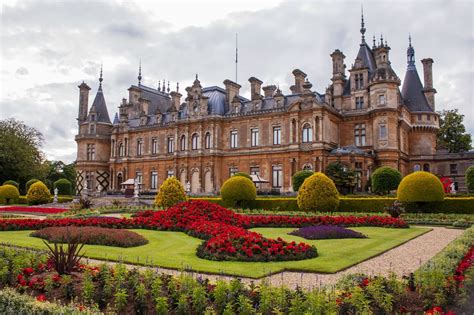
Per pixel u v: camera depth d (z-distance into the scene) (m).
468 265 10.64
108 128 79.69
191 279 8.76
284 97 56.84
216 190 59.50
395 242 18.78
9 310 7.86
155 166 68.38
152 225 23.00
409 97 58.50
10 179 68.81
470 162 54.28
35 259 11.37
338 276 12.20
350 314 7.59
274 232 22.73
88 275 9.35
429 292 8.34
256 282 11.39
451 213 30.62
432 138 57.25
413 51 60.53
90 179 77.00
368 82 53.09
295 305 7.47
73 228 20.12
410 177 31.81
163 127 67.69
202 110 61.81
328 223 25.69
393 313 7.89
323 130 50.03
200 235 19.39
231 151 59.75
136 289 8.62
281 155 54.38
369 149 51.38
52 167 94.69
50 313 7.36
